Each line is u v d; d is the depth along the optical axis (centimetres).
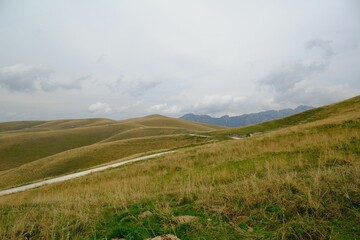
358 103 5872
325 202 589
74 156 6881
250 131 6719
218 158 1856
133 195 873
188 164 1897
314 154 1377
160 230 556
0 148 10369
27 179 5903
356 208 553
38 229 673
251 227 543
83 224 648
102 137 13338
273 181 765
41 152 10675
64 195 1515
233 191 741
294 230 494
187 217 609
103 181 2038
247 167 1356
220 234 516
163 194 854
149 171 1981
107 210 759
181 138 7900
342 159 1159
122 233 574
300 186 691
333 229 492
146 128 13238
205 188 834
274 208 600
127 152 7262
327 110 6303
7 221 804
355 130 1791
